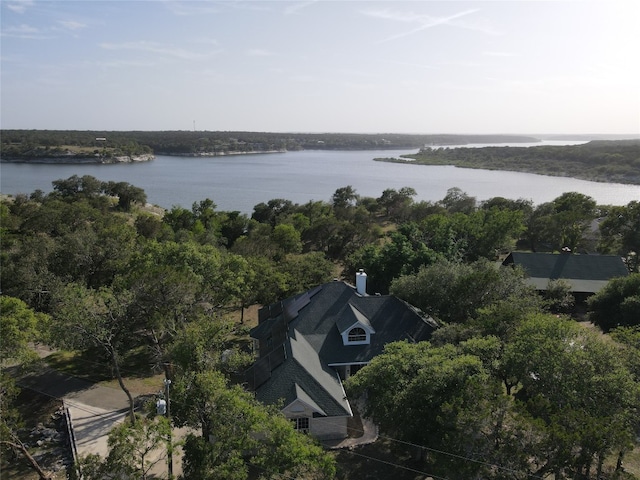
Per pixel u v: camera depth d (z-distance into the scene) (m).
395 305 38.72
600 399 23.06
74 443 28.91
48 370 38.81
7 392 26.33
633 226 73.00
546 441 19.05
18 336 32.69
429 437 23.38
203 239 78.88
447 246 60.91
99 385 36.47
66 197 129.12
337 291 39.75
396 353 26.91
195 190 187.38
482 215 79.31
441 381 23.23
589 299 48.25
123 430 20.28
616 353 25.91
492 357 26.97
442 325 39.31
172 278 35.09
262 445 22.28
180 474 25.91
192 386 25.14
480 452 19.83
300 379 30.58
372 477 25.66
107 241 57.75
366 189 194.50
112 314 34.62
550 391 24.08
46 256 53.50
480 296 38.66
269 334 39.44
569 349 25.39
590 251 81.19
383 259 53.47
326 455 21.81
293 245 79.44
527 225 87.94
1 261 49.81
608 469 24.67
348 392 32.88
